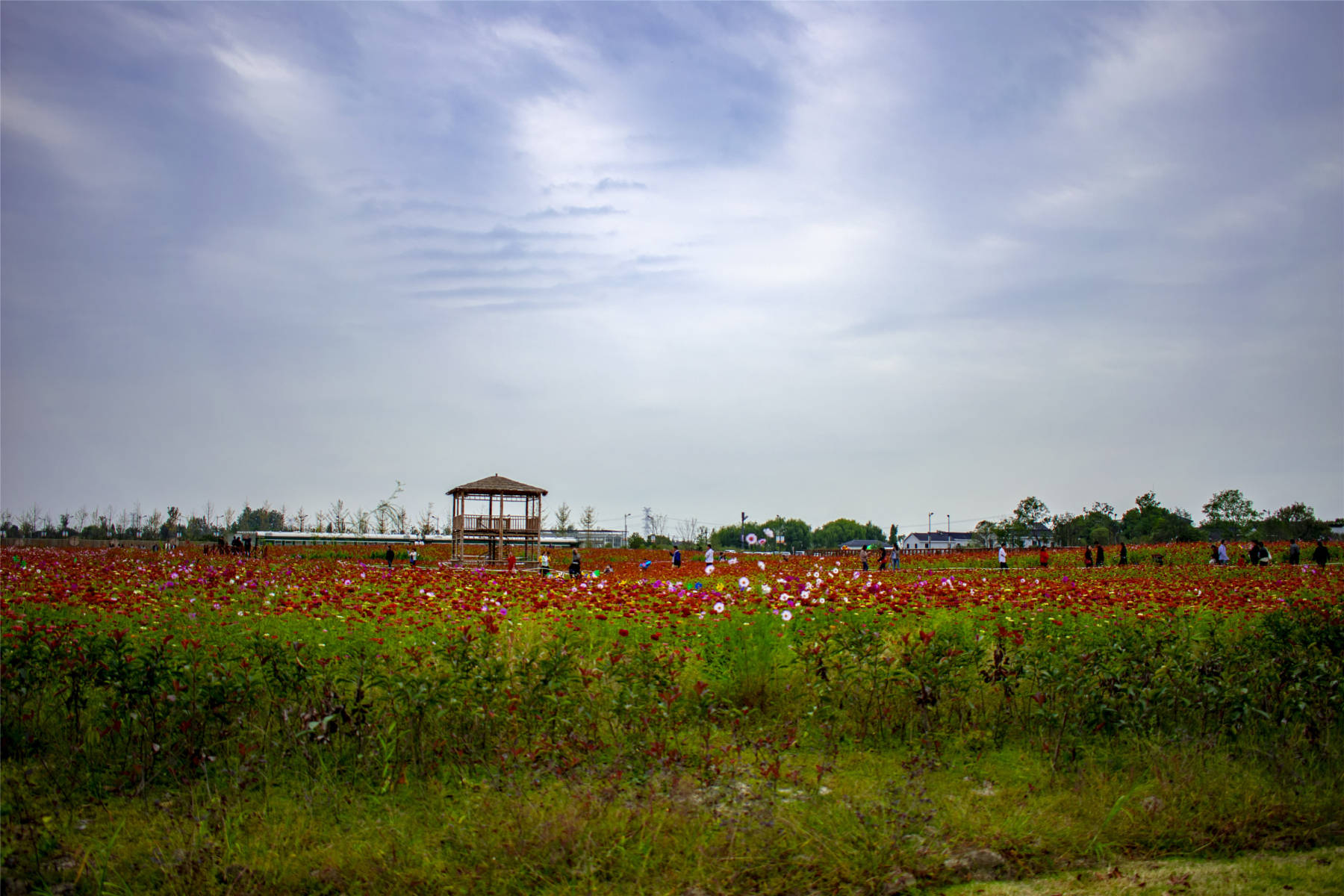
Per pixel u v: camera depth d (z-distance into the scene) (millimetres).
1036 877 4156
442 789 4891
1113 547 45406
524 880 3922
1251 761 5426
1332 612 6832
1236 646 6520
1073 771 5379
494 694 5473
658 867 4047
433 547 46750
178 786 4906
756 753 5430
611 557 44781
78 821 4449
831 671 6898
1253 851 4473
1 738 5043
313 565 26031
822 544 114812
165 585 12430
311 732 5062
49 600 9078
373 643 6531
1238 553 35938
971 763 5676
